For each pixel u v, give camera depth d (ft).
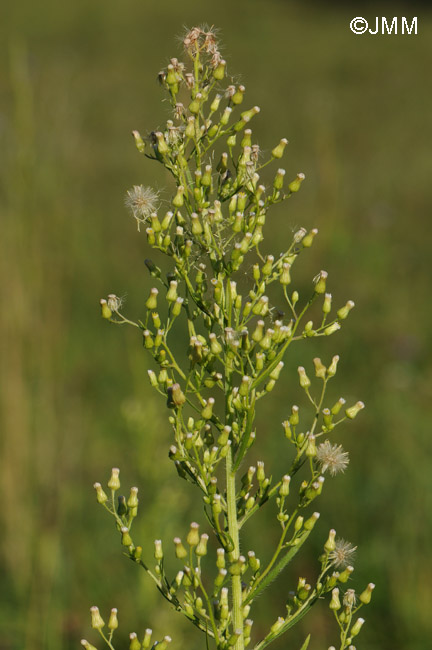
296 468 7.09
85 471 17.49
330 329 7.03
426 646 13.69
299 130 44.83
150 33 73.51
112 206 33.14
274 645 14.28
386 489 16.76
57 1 79.97
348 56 65.41
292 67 63.26
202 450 7.78
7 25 74.79
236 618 6.87
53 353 17.95
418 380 21.90
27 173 17.40
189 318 7.15
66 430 17.62
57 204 18.74
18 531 15.10
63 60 58.75
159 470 14.35
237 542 6.99
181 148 7.10
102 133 42.57
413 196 35.91
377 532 15.75
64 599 14.57
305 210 32.81
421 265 28.89
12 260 17.12
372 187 37.01
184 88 7.32
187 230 7.27
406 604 14.15
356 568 15.12
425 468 17.01
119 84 53.36
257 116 48.80
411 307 25.93
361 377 22.09
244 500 7.22
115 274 26.94
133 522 16.10
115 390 20.27
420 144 43.27
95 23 75.46
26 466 16.10
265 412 20.59
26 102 17.38
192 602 6.87
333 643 14.23
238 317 7.06
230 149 7.14
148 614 13.93
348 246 30.09
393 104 51.34
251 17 81.20
